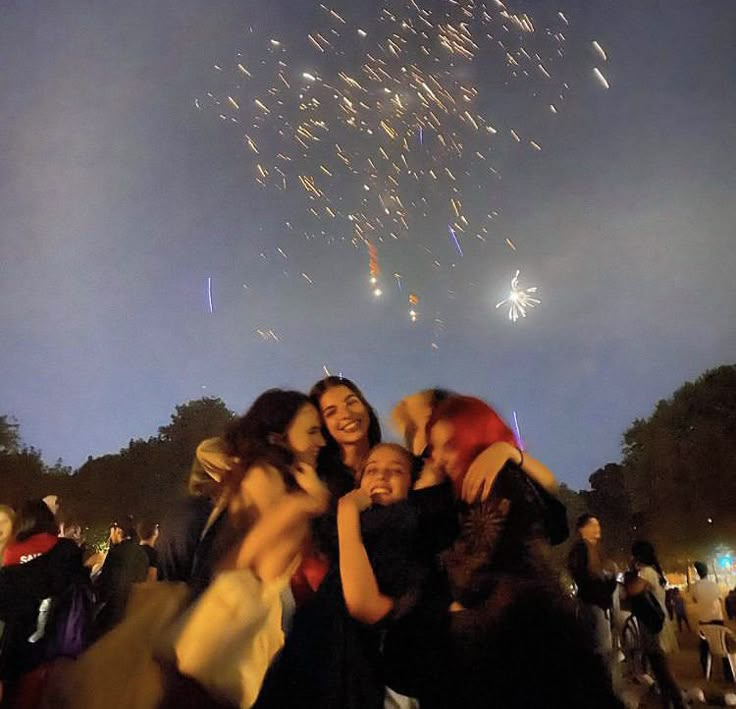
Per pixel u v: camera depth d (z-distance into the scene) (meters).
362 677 1.82
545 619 1.80
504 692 1.75
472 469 1.91
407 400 2.31
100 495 29.70
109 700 1.71
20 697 2.94
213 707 1.68
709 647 9.01
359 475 2.08
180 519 2.17
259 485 1.96
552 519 2.04
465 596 1.83
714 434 31.22
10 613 3.05
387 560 1.85
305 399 2.17
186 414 29.23
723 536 30.39
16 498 3.63
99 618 2.83
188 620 1.74
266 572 1.82
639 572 6.49
